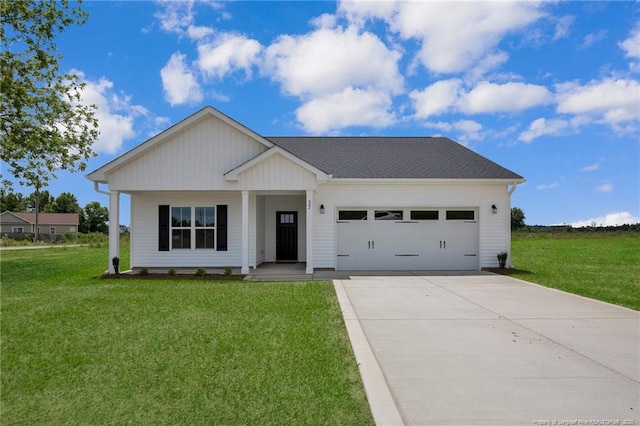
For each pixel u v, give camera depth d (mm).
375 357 5035
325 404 3723
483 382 4242
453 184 14773
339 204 14688
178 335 5871
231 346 5352
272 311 7531
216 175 13438
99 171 13289
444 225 14883
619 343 5641
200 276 12695
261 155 12992
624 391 4012
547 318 7180
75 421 3395
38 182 18797
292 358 4930
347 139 18859
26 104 16766
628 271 14492
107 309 7656
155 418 3449
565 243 32469
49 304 8125
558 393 3965
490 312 7660
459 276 13062
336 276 12891
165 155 13453
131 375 4387
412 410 3594
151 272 14023
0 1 16359
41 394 3932
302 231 16797
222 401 3771
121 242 38562
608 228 45312
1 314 7227
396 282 11625
